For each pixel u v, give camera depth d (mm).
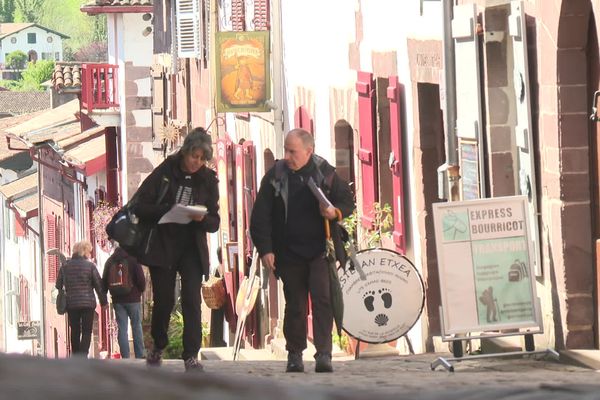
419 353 32062
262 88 50125
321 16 43625
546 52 24531
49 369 2502
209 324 64188
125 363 2797
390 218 35844
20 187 145625
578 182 24234
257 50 49969
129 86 92938
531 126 25469
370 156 36750
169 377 2523
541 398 2596
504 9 26484
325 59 43312
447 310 24031
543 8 24438
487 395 2617
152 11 90938
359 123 37875
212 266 68562
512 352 24250
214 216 23312
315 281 23688
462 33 27344
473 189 27766
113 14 94750
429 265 32531
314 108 45156
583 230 24234
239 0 58938
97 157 96312
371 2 37000
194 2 70938
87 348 48875
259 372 24969
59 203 121438
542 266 25500
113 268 49219
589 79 24031
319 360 23828
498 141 26688
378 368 25703
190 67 76625
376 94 36656
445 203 24047
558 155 24188
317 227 23609
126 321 49781
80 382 2451
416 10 32156
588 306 24250
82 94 96500
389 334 29516
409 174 33844
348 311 29359
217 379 2535
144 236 23016
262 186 23688
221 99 49969
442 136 32625
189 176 23016
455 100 28594
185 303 23156
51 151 121250
